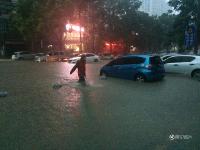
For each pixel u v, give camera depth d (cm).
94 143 876
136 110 1343
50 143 876
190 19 6000
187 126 1066
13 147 841
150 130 1013
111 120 1152
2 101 1560
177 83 2380
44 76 2922
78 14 6775
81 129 1024
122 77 2608
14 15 7069
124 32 8450
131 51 10712
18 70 3666
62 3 6331
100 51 8319
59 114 1255
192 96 1745
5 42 7806
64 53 6506
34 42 7300
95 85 2233
